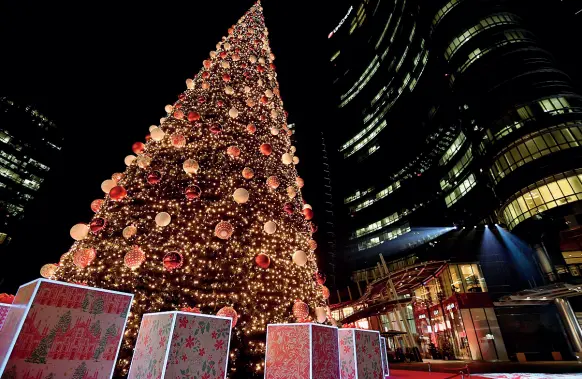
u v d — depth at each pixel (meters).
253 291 5.91
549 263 19.53
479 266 22.45
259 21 12.34
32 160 47.62
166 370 2.72
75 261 4.86
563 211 18.94
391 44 50.81
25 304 2.45
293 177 8.54
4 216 42.59
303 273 6.91
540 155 20.78
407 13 45.72
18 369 2.20
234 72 9.30
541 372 11.10
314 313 6.54
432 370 11.78
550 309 18.84
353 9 67.31
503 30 27.59
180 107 8.09
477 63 27.30
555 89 22.59
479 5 30.23
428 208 35.41
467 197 29.25
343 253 42.34
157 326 3.14
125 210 6.03
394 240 37.91
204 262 5.79
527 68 24.28
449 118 33.25
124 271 5.34
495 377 9.34
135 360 3.18
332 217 47.56
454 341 20.11
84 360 2.52
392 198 41.47
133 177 6.63
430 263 16.58
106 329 2.72
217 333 3.26
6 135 45.84
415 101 41.12
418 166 38.91
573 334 16.69
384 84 51.38
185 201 6.28
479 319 18.89
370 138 50.09
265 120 8.71
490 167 23.98
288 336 3.93
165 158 6.89
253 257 6.22
